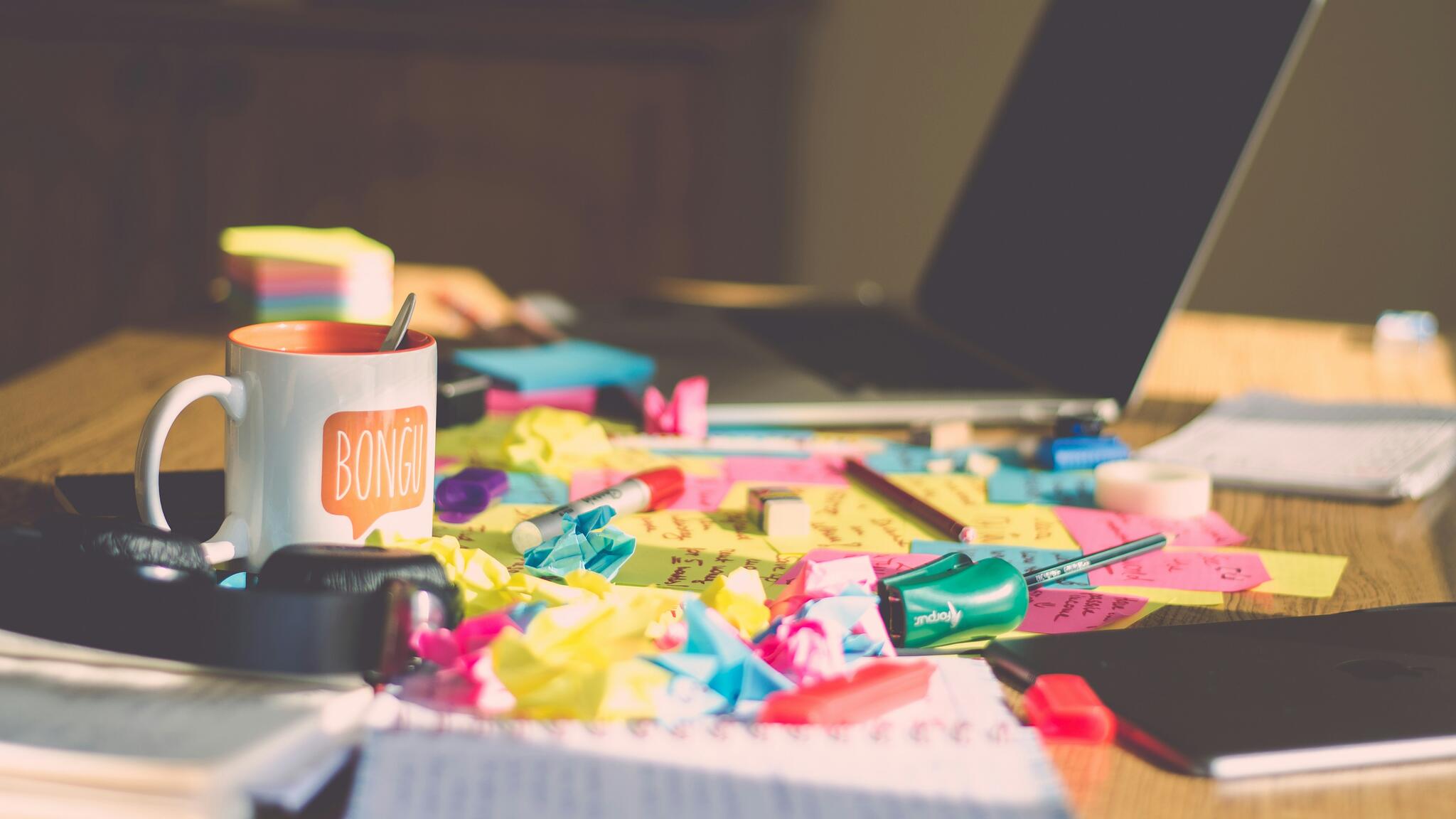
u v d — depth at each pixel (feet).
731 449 4.89
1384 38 9.89
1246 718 3.64
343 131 11.08
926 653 3.87
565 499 4.49
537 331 5.88
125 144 10.71
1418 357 6.10
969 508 4.53
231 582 3.91
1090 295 5.29
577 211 11.60
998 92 11.85
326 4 10.96
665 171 11.64
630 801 3.42
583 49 11.30
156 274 10.96
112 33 10.51
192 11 10.37
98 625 3.62
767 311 6.27
